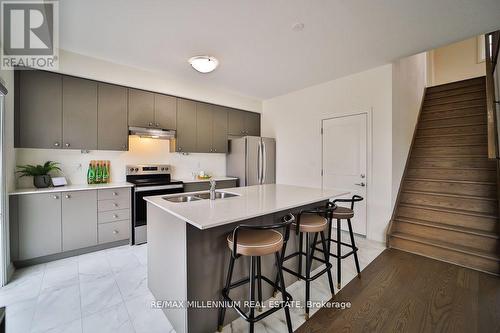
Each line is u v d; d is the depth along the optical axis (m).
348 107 3.63
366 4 1.93
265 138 4.64
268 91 4.43
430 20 2.15
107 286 2.13
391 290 2.08
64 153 3.06
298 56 2.93
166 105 3.70
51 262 2.59
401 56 2.94
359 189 3.51
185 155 4.22
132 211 3.16
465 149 3.45
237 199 2.07
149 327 1.64
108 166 3.40
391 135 3.17
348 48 2.72
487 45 2.81
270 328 1.64
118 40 2.53
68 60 2.78
